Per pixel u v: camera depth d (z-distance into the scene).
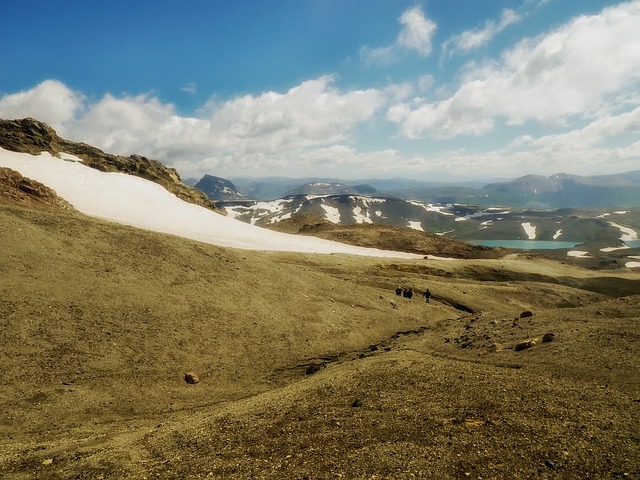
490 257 151.00
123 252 33.72
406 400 13.80
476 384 14.88
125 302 26.80
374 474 9.18
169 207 111.56
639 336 18.55
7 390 16.91
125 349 22.44
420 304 49.19
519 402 12.80
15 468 10.45
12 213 33.22
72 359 20.23
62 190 96.50
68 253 30.03
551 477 8.78
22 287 24.05
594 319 24.75
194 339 25.72
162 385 20.31
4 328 20.47
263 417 13.79
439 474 9.02
